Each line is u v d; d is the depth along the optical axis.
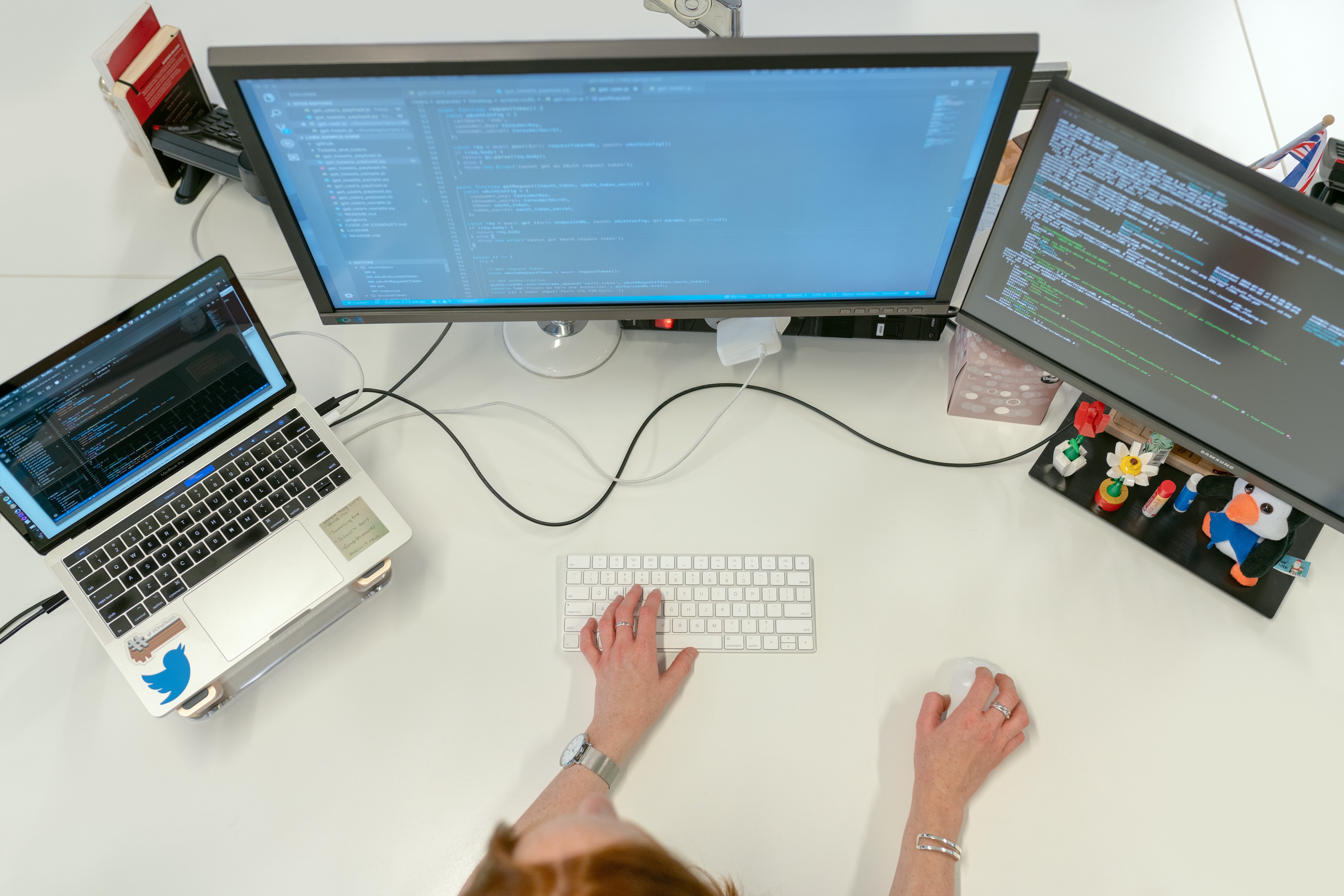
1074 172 0.79
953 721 0.88
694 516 1.03
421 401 1.10
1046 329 0.94
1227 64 1.32
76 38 1.36
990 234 0.89
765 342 1.08
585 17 1.38
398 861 0.86
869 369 1.13
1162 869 0.85
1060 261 0.86
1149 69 1.31
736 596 0.97
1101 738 0.91
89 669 0.94
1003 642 0.96
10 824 0.87
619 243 0.91
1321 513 0.89
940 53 0.72
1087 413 1.00
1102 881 0.85
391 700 0.93
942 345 1.15
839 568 1.00
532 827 0.57
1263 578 0.98
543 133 0.79
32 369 0.81
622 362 1.13
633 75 0.74
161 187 1.25
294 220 0.86
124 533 0.93
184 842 0.86
